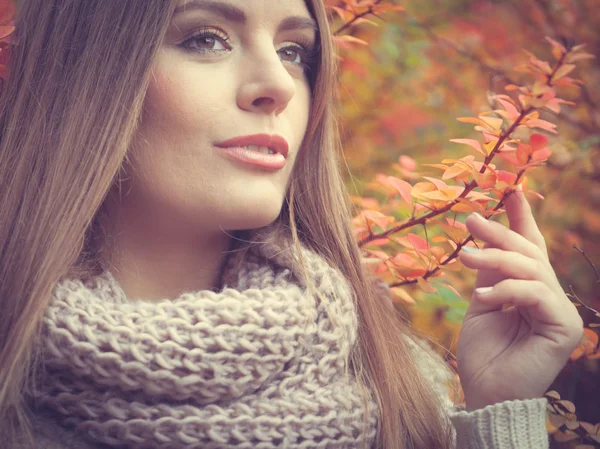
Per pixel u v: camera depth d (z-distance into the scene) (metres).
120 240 1.58
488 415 1.46
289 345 1.45
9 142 1.59
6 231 1.53
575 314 1.50
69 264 1.46
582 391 2.52
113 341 1.35
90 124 1.50
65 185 1.49
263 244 1.65
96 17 1.53
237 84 1.47
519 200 1.60
